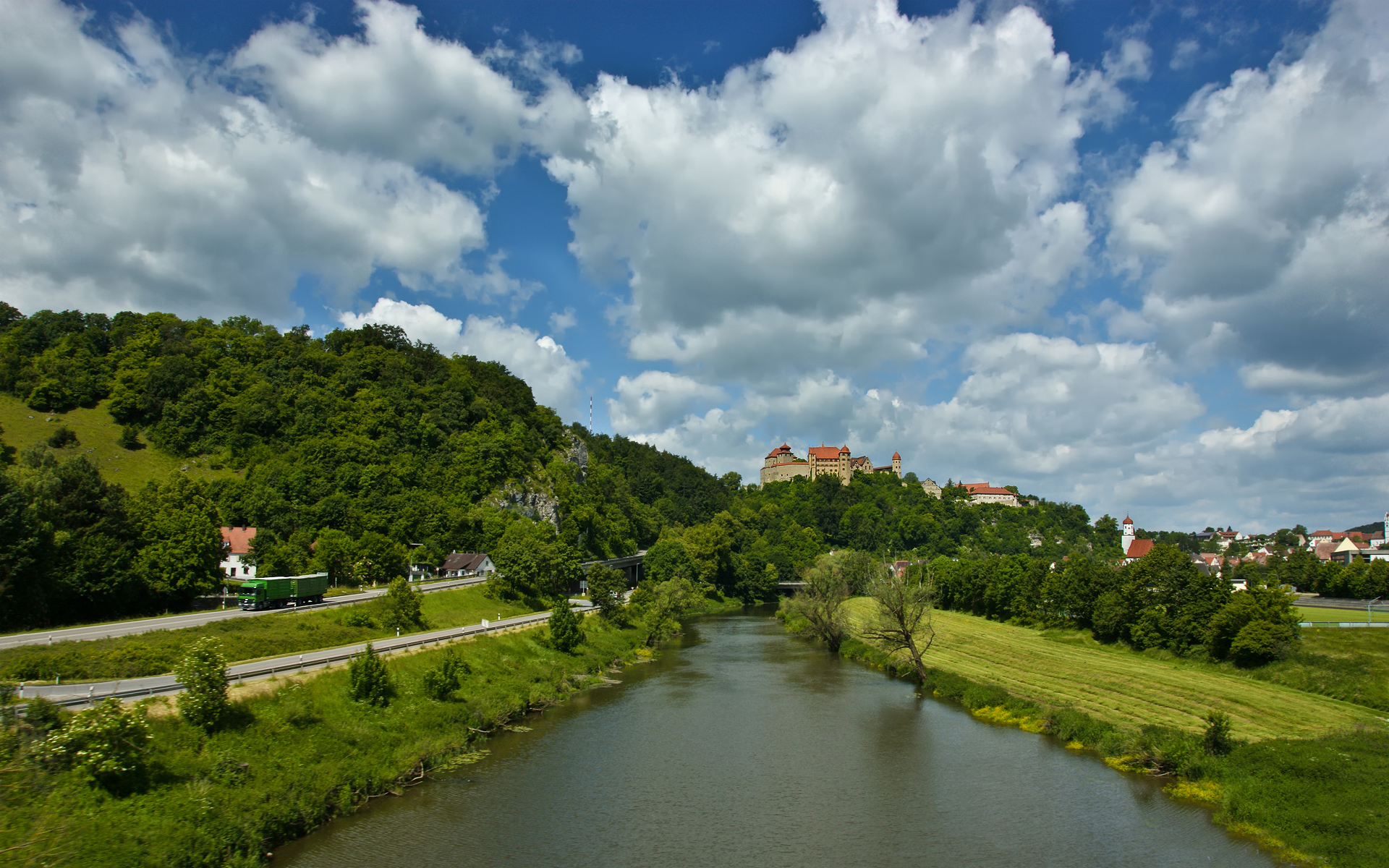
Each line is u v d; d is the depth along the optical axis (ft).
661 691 229.66
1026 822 125.70
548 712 200.03
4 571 179.73
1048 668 234.58
